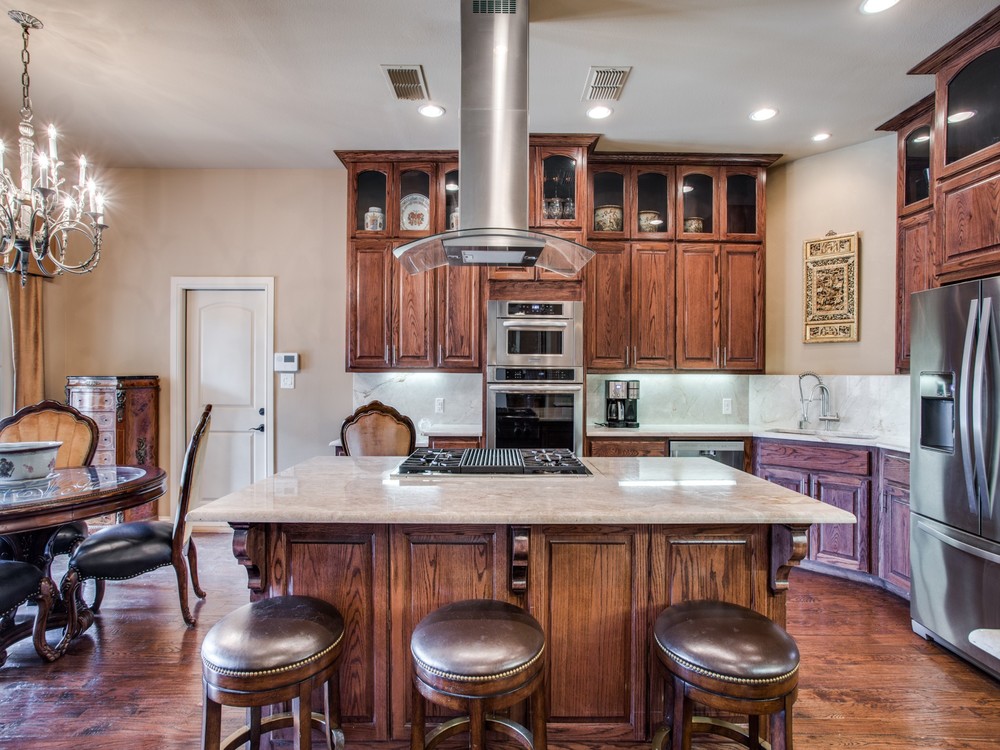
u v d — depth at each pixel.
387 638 1.68
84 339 4.05
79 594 2.55
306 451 4.10
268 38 2.38
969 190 2.36
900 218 3.17
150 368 4.07
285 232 4.07
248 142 3.55
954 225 2.44
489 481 1.85
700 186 3.88
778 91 2.86
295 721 1.43
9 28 2.29
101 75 2.69
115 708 1.93
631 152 3.70
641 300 3.77
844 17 2.23
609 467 2.13
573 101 2.97
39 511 1.96
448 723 1.57
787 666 1.24
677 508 1.51
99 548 2.36
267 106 3.03
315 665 1.31
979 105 2.34
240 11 2.19
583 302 3.54
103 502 2.16
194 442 2.57
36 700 1.98
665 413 4.11
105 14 2.20
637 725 1.68
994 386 2.10
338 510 1.48
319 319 4.09
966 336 2.21
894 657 2.30
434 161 3.68
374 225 3.72
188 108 3.05
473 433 3.60
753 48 2.46
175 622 2.60
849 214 3.60
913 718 1.89
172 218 4.06
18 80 2.73
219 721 1.32
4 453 2.21
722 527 1.68
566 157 3.51
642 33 2.34
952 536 2.28
